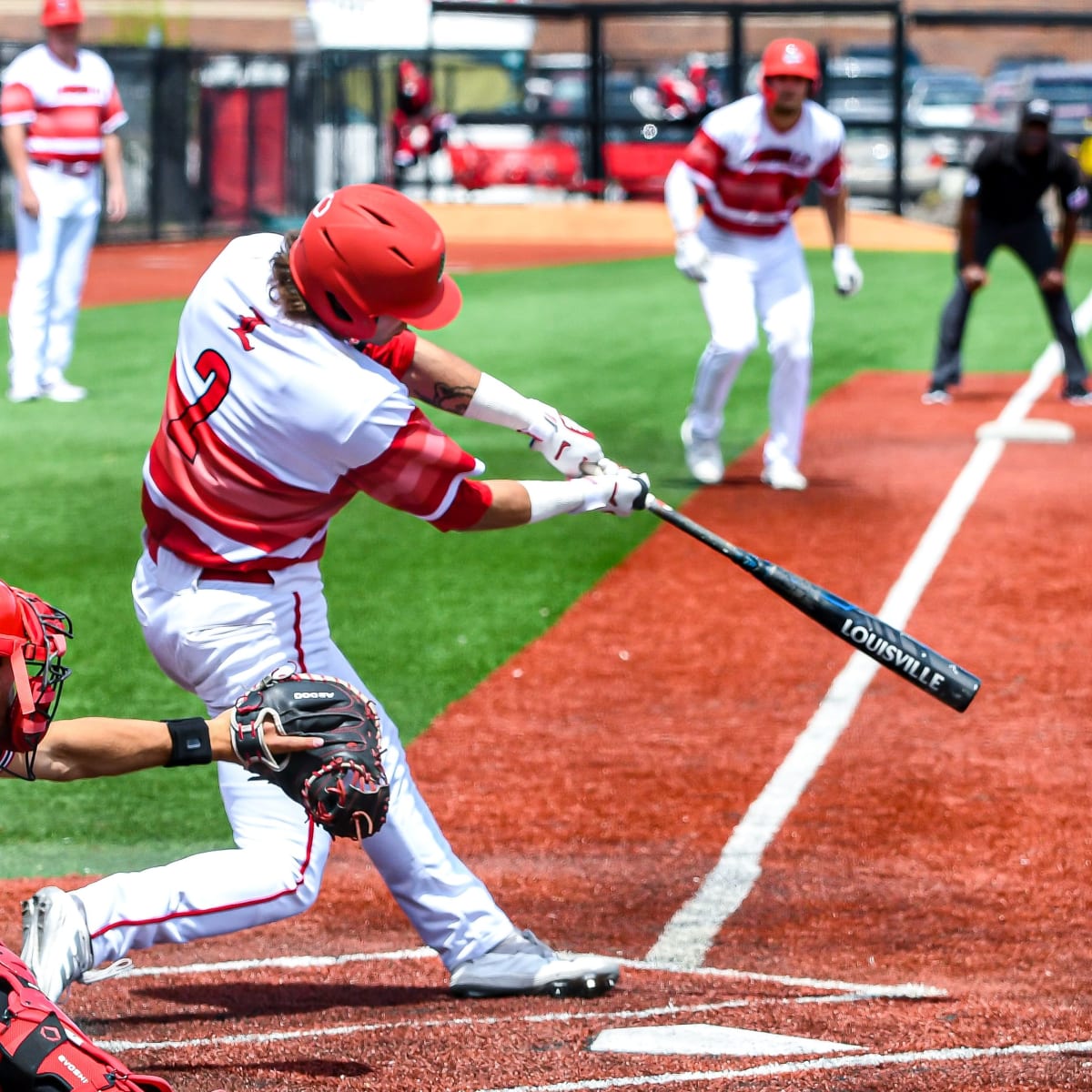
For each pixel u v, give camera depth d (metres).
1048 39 152.88
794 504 35.38
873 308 67.50
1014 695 24.22
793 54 32.84
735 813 20.11
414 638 27.02
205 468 12.75
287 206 102.69
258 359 12.42
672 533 33.28
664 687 24.84
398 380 13.33
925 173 104.50
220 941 16.38
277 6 117.81
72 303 46.66
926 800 20.44
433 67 105.19
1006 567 30.67
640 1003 14.34
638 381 50.41
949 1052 12.86
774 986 14.88
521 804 20.45
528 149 104.00
